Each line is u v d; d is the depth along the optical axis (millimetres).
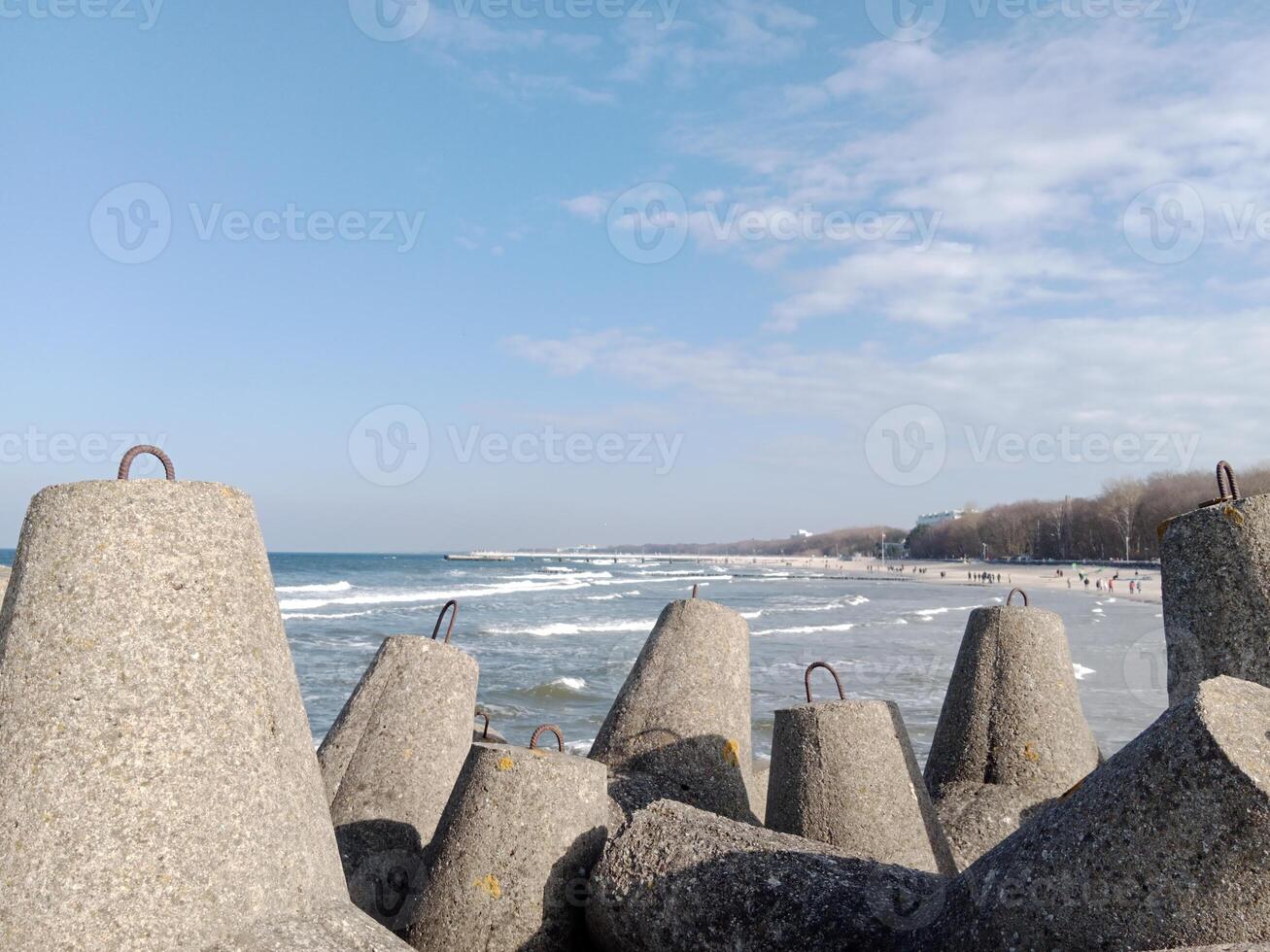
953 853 5320
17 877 2768
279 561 176500
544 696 21516
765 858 3758
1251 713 2820
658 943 3818
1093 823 2879
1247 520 3814
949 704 6059
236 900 2945
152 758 2896
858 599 63156
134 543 3018
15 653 2947
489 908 4000
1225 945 2500
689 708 5824
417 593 66625
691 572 126125
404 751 4926
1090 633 32812
